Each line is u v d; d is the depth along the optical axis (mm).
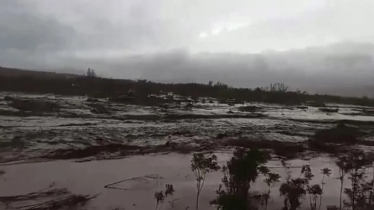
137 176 8398
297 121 29828
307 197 6977
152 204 6371
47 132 16078
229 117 30812
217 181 7910
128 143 14211
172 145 13594
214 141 15422
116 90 52625
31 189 7133
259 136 18250
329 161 11492
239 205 5004
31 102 28594
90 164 9750
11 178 7910
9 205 6148
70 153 11258
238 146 14133
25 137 14289
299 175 9031
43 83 52750
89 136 15602
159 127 20547
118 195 6883
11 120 20328
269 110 44719
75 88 53000
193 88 77250
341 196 7129
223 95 71875
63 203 6297
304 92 87875
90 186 7477
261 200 6570
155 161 10422
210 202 6441
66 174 8484
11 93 43219
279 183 7867
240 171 5848
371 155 12336
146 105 38438
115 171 8930
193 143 14445
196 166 6875
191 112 33312
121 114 27422
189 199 6629
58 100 33812
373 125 28453
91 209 6078
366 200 6578
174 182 7867
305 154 12945
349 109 59938
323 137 17344
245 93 75375
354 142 16969
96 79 66000
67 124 19906
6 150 11523
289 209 6188
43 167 9164
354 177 7488
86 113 26359
